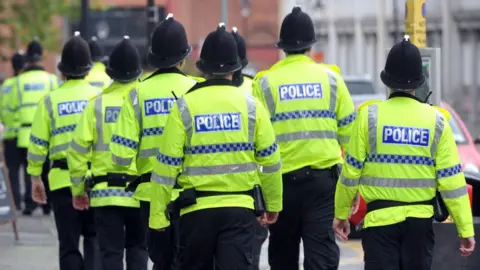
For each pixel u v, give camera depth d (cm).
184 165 1576
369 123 1625
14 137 3672
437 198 1631
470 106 8394
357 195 1720
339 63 9356
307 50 1906
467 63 8369
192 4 12231
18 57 3822
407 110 1625
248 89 2130
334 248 1864
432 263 1812
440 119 1625
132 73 2017
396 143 1611
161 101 1836
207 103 1568
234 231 1559
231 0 12900
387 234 1611
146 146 1844
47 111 2177
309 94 1867
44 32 6316
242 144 1567
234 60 1588
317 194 1855
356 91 5653
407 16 2508
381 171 1616
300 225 1888
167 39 1838
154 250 1828
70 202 2141
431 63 2422
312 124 1862
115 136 1845
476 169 3184
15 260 2709
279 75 1884
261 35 12988
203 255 1581
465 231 1614
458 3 8356
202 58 1591
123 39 2031
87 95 2194
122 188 1975
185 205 1561
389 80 1633
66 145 2167
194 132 1562
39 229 3334
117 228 1986
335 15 9425
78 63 2189
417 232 1609
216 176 1559
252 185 1577
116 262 1977
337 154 1873
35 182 2214
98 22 11050
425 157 1611
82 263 2158
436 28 8425
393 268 1617
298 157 1856
